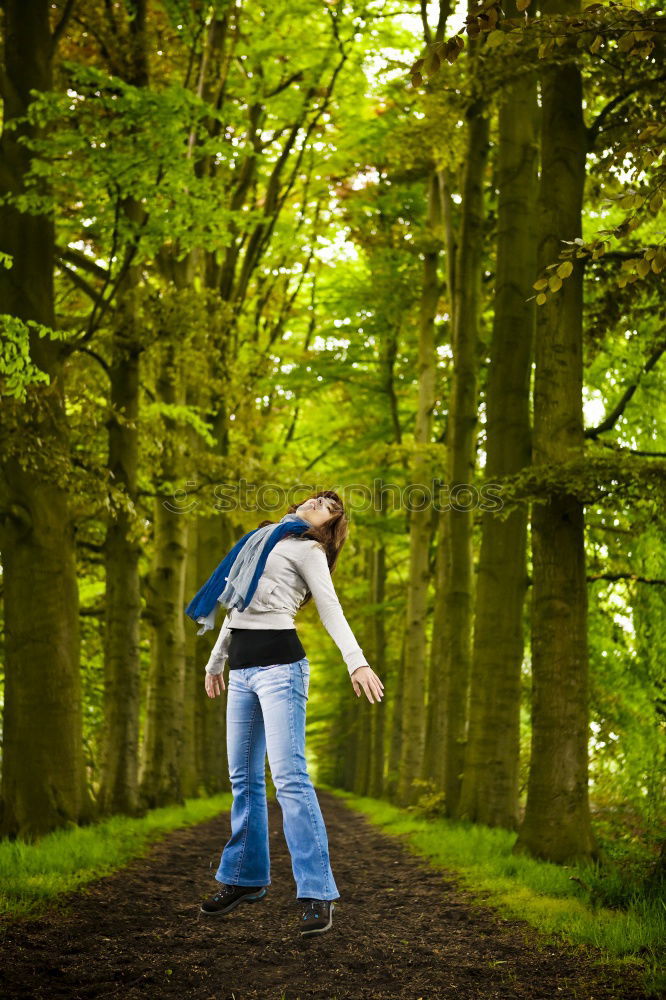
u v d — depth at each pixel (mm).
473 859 7379
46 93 8172
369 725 27562
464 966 3977
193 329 10938
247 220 10203
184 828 10586
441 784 13383
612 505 7188
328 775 40500
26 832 8578
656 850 6258
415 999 3473
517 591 10328
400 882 6672
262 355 17031
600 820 8625
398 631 24016
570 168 7695
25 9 9242
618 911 5105
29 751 8766
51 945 4020
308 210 18641
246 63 15227
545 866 6672
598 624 12258
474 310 12484
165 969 3762
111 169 8531
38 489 8977
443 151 12258
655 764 9109
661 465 6840
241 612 3840
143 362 12109
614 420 10914
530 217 10336
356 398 19297
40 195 9180
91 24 11406
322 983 3680
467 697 12359
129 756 11789
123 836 8367
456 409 12555
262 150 16234
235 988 3559
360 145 16719
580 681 7371
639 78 7355
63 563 9086
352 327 18078
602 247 4535
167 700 14117
